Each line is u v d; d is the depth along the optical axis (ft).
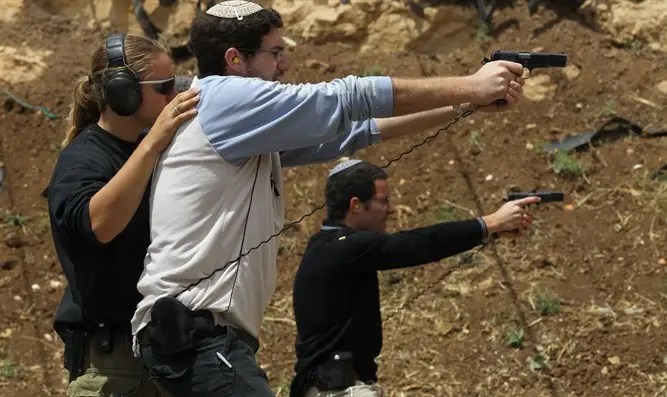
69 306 13.78
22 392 20.81
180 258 12.42
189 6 27.66
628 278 22.02
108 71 12.84
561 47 26.63
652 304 21.47
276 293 22.88
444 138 24.99
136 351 12.90
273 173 13.25
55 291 22.89
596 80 25.98
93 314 13.41
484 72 12.74
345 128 12.61
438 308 21.91
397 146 25.03
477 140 24.86
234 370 12.43
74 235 12.75
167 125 12.32
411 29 27.12
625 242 22.72
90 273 13.16
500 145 24.79
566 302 21.67
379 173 16.74
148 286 12.56
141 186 12.28
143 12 27.20
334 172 16.71
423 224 23.53
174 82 13.14
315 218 24.02
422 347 21.20
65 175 12.94
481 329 21.39
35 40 27.66
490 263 22.62
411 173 24.56
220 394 12.45
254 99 12.28
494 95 12.67
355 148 14.76
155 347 12.54
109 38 13.04
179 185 12.42
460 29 27.20
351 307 15.94
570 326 21.20
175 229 12.44
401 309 19.92
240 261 12.57
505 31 27.22
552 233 23.04
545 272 22.31
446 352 21.04
